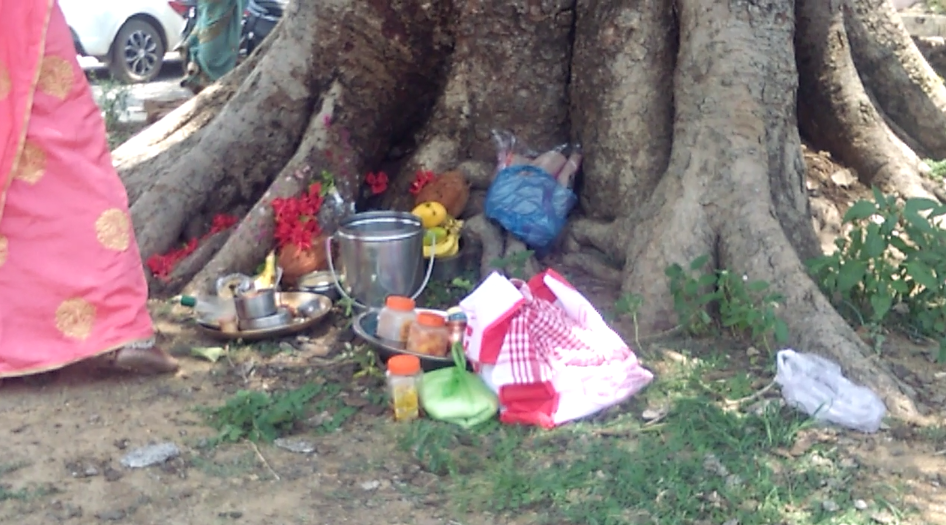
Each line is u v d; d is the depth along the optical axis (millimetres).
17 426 2658
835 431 2615
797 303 2996
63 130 2777
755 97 3330
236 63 6020
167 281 3508
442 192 3646
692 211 3234
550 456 2521
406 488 2404
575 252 3631
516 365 2676
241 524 2268
